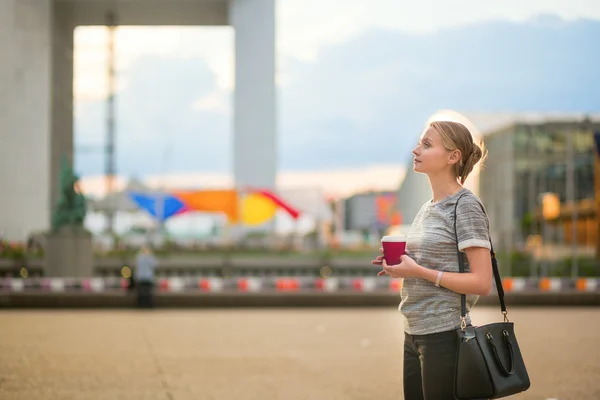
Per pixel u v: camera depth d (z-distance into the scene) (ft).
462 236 16.08
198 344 58.49
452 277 15.90
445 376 16.06
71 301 99.71
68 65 282.97
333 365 46.85
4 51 264.11
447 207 16.43
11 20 264.93
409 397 17.04
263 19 276.62
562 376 41.78
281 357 50.70
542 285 102.06
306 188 167.12
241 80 276.21
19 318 84.64
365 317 84.94
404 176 177.27
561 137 146.92
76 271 129.80
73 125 282.97
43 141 263.29
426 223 16.57
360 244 199.31
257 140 275.18
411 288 16.35
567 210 141.59
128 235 207.62
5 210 258.37
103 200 185.98
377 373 43.45
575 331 67.36
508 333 16.21
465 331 15.98
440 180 16.84
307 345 57.67
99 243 191.42
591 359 48.70
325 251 168.86
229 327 72.90
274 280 103.45
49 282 102.58
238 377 42.27
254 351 54.03
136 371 44.52
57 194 276.21
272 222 221.66
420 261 16.39
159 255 160.76
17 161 261.03
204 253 168.14
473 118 154.71
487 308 98.02
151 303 98.89
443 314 16.05
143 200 159.84
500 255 129.18
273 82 276.00
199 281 103.04
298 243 196.44
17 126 262.88
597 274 125.29
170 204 160.86
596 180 135.85
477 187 151.33
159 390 38.11
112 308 99.55
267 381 40.88
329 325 74.74
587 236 138.00
